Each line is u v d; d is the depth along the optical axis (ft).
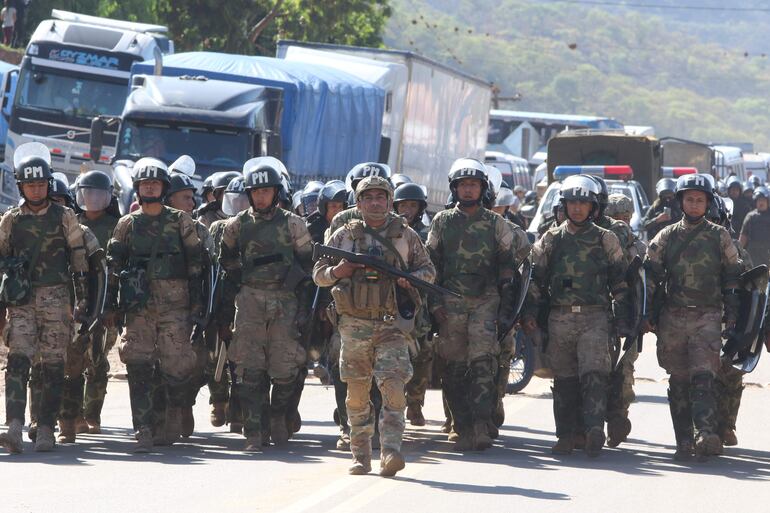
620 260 80.28
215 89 179.32
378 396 80.53
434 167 253.03
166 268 78.28
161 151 174.70
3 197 221.05
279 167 85.92
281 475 68.95
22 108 217.97
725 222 87.40
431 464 74.33
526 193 277.23
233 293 80.07
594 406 78.89
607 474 72.74
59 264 76.84
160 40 231.09
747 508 63.57
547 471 73.00
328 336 81.92
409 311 69.56
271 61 203.92
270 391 86.48
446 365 81.66
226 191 93.91
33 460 73.05
